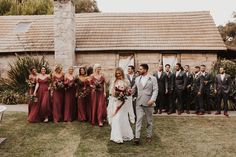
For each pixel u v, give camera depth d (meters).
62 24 16.03
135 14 20.20
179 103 12.19
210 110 13.29
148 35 18.00
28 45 17.78
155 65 17.11
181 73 12.19
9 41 18.34
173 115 11.95
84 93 10.64
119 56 17.23
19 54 17.59
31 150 7.95
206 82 12.27
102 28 18.83
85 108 10.87
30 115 10.77
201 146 8.23
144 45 17.16
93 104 10.31
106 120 10.52
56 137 8.99
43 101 10.77
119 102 8.54
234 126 10.25
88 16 20.20
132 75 10.89
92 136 9.06
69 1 15.98
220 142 8.57
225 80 11.95
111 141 8.61
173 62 17.08
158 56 17.09
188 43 17.16
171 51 17.02
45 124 10.45
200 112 12.18
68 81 10.74
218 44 16.94
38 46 17.59
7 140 8.75
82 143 8.45
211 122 10.79
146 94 8.16
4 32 19.22
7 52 17.52
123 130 8.65
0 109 8.00
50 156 7.53
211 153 7.71
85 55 17.22
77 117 11.15
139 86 8.22
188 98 12.48
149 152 7.75
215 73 14.16
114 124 8.51
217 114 12.16
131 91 8.62
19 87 15.73
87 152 7.76
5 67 17.69
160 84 12.16
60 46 16.05
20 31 19.23
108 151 7.81
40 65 15.52
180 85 12.12
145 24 19.11
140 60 17.17
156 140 8.72
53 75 10.84
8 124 10.45
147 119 8.45
